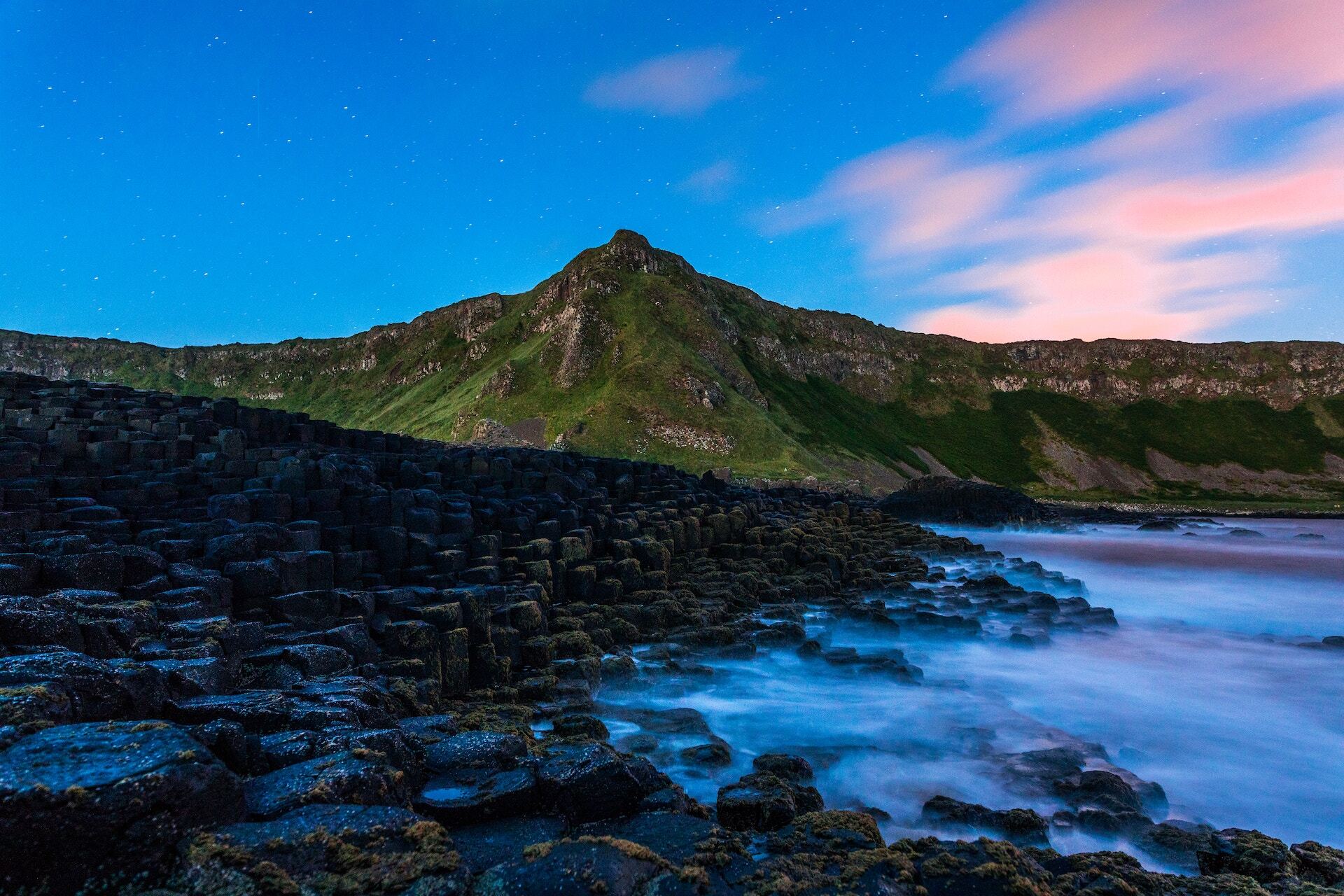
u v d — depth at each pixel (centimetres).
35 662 671
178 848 485
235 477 2181
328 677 1094
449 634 1402
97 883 451
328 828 544
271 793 586
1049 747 1336
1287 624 2730
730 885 594
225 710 753
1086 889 687
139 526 1722
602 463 3800
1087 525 7481
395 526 1852
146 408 3028
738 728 1428
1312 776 1270
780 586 2706
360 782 619
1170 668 1966
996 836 943
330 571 1519
